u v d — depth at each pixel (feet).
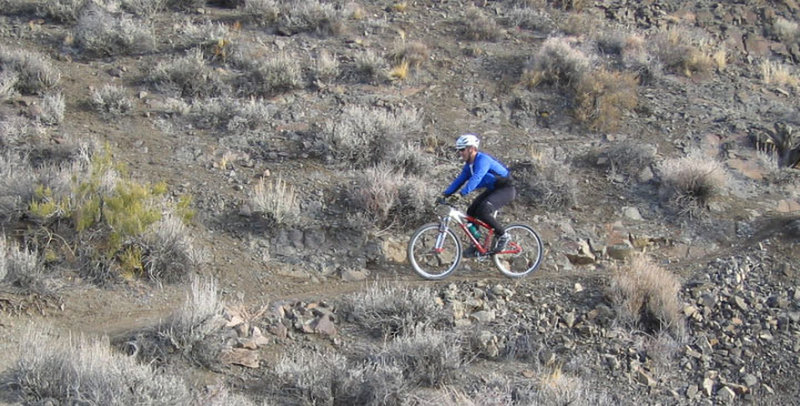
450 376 22.11
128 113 35.63
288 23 44.14
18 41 40.09
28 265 23.84
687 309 25.72
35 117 33.83
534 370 23.20
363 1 49.01
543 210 32.60
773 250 29.35
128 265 25.32
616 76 41.57
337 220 30.32
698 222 32.42
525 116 38.86
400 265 29.12
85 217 25.46
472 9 47.67
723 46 47.06
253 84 38.52
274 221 29.53
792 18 50.65
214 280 26.18
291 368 21.12
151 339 21.76
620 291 26.09
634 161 35.37
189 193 30.71
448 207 31.58
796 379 23.52
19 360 19.47
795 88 43.57
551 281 27.43
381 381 20.68
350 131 34.35
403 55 42.11
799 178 35.81
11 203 26.20
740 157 37.01
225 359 21.95
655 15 50.01
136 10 44.55
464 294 26.37
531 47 44.96
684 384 23.26
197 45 41.47
